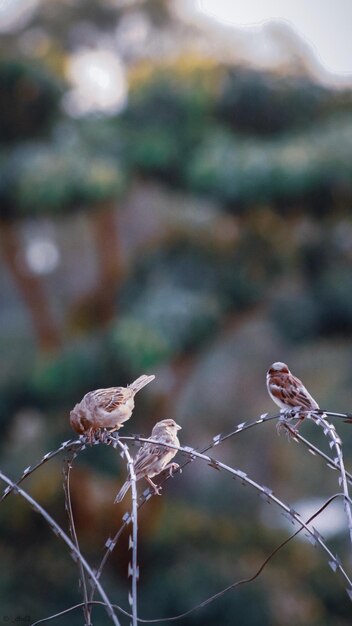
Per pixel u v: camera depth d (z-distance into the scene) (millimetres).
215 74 21750
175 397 21156
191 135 21562
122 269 22297
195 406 24438
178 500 22766
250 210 21328
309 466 23891
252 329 23891
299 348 22969
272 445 24578
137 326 20297
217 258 21844
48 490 20562
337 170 20219
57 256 26031
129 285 22172
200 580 19828
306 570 20750
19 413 21297
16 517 20500
